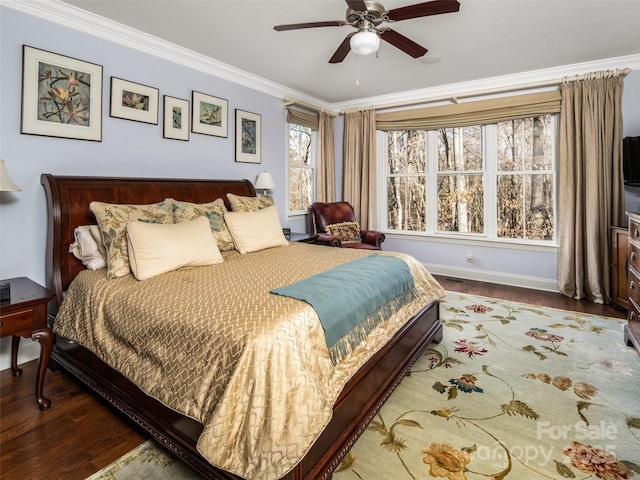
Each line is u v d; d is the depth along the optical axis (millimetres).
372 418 1654
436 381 2088
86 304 1909
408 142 4844
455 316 3172
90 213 2396
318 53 3203
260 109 4043
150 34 2812
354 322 1666
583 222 3570
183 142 3238
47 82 2350
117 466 1455
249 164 3947
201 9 2432
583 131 3506
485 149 4277
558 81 3602
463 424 1696
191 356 1346
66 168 2473
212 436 1114
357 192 4898
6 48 2178
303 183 4926
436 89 4281
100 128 2635
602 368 2209
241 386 1176
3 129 2184
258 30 2740
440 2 1864
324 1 2336
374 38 2100
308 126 4746
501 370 2207
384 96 4645
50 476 1405
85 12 2441
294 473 1157
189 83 3260
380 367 1804
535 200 4031
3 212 2215
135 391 1621
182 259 2139
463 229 4531
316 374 1327
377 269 2127
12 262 2258
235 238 2791
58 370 2244
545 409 1804
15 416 1783
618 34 2842
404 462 1457
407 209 4922
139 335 1559
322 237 3881
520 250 4117
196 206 2730
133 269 1982
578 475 1376
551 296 3746
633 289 2506
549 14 2516
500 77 3871
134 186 2688
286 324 1329
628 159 3287
